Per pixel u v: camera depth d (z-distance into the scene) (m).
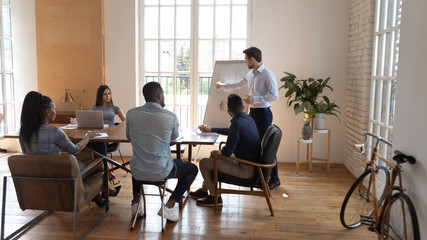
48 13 5.63
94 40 5.61
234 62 4.62
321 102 4.95
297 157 5.05
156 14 5.67
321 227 3.31
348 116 5.26
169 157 3.17
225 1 5.53
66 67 5.69
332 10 5.29
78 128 4.05
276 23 5.39
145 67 5.79
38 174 2.74
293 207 3.78
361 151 3.24
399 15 3.63
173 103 5.82
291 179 4.76
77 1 5.56
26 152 2.88
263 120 4.21
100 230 3.21
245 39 5.56
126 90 5.71
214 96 4.60
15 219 3.40
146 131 3.06
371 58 4.38
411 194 2.70
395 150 3.00
